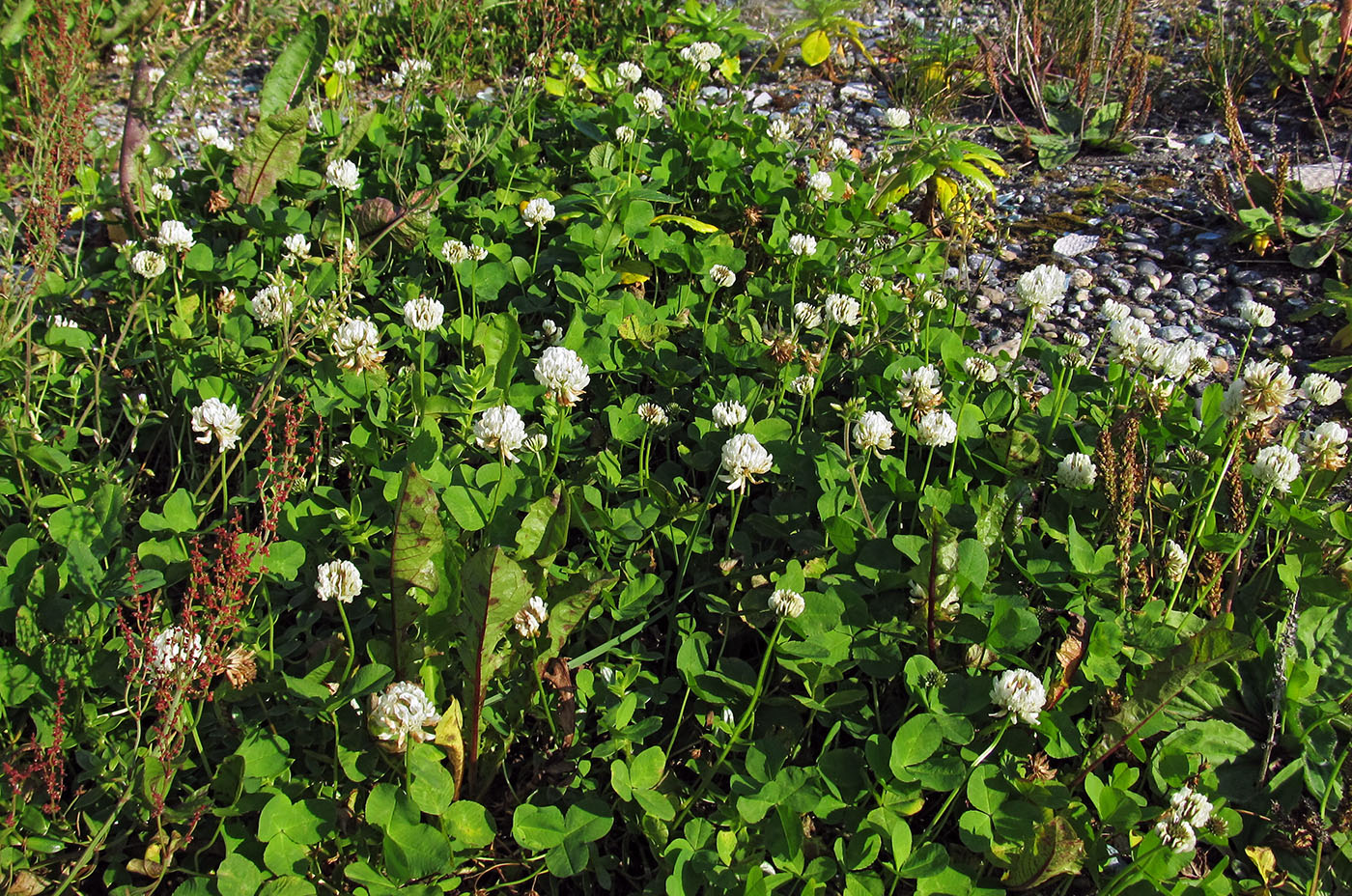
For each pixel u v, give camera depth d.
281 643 0.69
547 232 1.01
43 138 0.93
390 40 1.44
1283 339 0.98
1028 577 0.72
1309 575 0.72
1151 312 1.01
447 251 0.91
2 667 0.65
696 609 0.75
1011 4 1.46
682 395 0.86
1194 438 0.79
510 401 0.80
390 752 0.62
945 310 0.93
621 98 1.13
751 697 0.68
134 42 1.39
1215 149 1.23
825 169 1.10
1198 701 0.70
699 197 1.08
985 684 0.66
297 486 0.75
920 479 0.81
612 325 0.88
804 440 0.80
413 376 0.81
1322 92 1.30
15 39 1.20
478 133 1.03
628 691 0.69
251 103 1.29
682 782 0.67
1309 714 0.69
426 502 0.62
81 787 0.65
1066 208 1.15
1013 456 0.79
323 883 0.61
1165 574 0.73
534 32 1.44
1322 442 0.75
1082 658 0.68
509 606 0.61
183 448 0.83
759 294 0.94
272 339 0.87
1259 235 1.06
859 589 0.71
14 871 0.61
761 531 0.77
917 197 1.16
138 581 0.68
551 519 0.67
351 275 0.90
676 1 1.54
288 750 0.64
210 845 0.62
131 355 0.87
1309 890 0.62
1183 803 0.62
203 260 0.90
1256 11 1.40
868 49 1.55
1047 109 1.34
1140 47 1.46
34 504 0.75
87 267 0.97
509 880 0.64
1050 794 0.64
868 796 0.65
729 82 1.44
